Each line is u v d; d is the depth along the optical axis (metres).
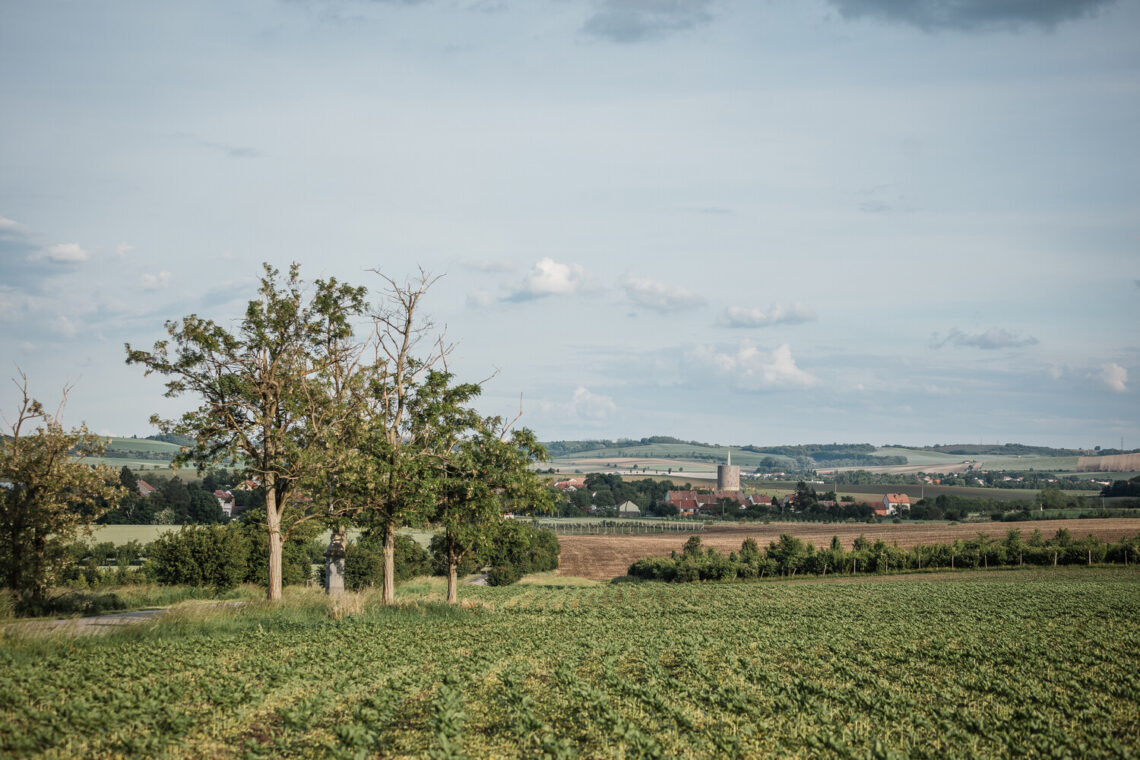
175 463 37.84
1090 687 21.61
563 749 14.23
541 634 30.91
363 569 64.88
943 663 25.19
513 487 40.16
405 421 40.84
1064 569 78.19
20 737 13.91
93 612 36.19
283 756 14.30
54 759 13.23
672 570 82.06
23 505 35.72
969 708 18.92
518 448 41.75
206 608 32.19
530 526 42.00
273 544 37.88
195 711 16.58
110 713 15.37
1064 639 30.78
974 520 159.00
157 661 21.25
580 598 58.66
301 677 19.98
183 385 37.56
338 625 30.03
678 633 32.78
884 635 32.44
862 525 149.62
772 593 61.94
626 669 23.38
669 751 14.93
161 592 44.03
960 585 62.91
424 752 14.59
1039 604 46.00
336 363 39.91
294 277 39.22
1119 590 55.47
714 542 119.19
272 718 16.67
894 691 20.67
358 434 37.97
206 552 51.16
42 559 36.62
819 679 22.53
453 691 17.97
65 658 21.17
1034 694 20.20
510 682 19.94
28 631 23.91
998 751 15.52
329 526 40.25
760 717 17.58
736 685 21.12
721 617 40.72
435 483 37.75
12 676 18.17
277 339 38.53
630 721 16.73
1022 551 82.31
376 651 24.30
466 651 25.55
